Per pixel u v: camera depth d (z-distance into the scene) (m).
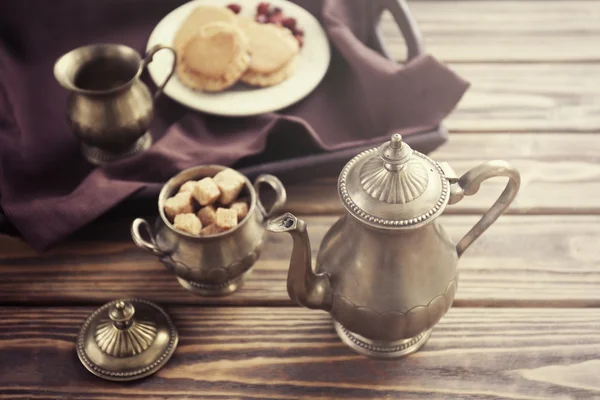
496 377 0.98
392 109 1.14
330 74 1.21
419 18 1.31
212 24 1.15
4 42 1.21
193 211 1.01
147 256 1.07
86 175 1.10
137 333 0.99
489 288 1.04
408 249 0.88
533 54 1.26
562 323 1.02
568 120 1.19
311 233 1.08
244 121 1.13
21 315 1.02
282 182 1.08
